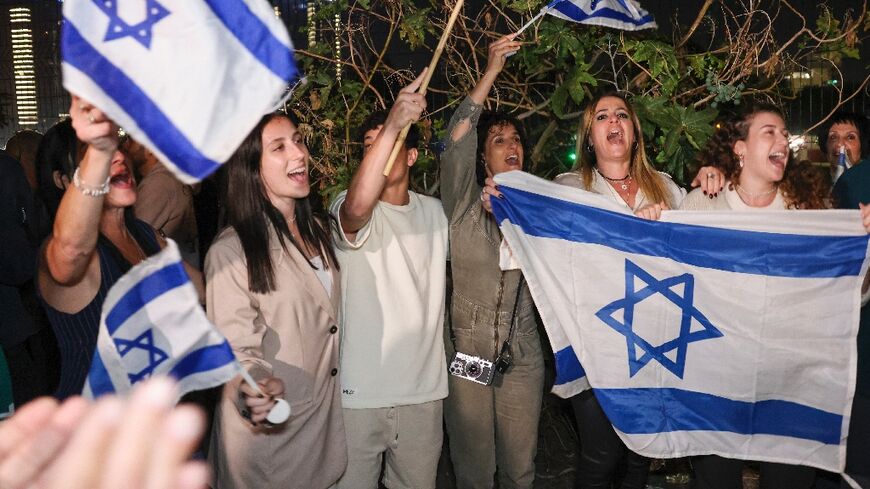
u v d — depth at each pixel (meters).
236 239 3.14
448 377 4.06
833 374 3.75
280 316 3.17
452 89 5.94
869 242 3.74
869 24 5.46
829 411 3.75
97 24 1.91
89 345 2.63
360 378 3.68
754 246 3.79
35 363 4.25
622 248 3.84
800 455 3.76
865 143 5.30
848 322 3.75
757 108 3.84
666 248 3.83
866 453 3.96
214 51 1.96
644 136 5.43
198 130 1.94
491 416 4.04
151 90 1.92
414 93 3.48
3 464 0.49
